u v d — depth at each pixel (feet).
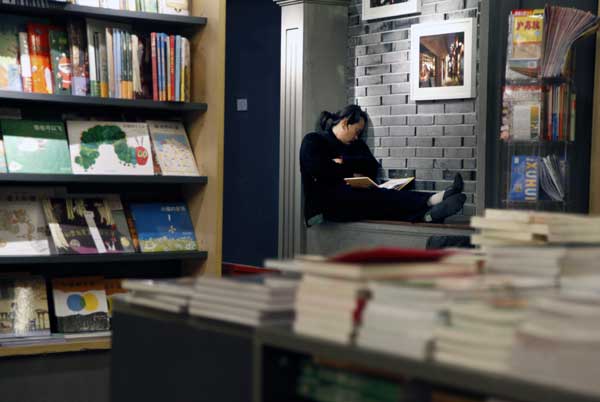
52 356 13.34
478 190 14.67
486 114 14.55
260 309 4.75
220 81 14.40
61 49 13.73
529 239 5.37
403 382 4.17
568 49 13.34
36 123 13.78
